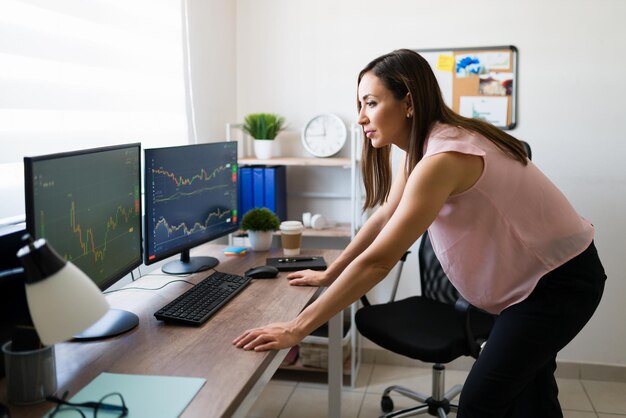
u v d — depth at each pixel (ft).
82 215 5.04
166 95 8.93
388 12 10.35
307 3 10.63
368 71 5.65
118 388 4.17
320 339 9.84
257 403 9.54
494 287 5.59
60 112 6.75
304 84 10.81
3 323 4.40
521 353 5.29
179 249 7.18
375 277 5.10
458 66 10.20
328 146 10.49
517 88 10.07
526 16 9.91
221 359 4.69
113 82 7.67
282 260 7.62
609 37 9.70
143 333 5.25
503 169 5.23
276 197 10.11
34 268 3.50
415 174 5.07
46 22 6.50
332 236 10.14
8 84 6.00
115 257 5.71
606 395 9.90
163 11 8.79
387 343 7.90
